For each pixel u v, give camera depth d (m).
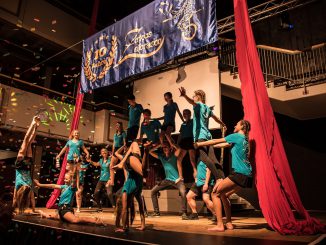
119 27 6.43
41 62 10.75
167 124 6.38
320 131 8.36
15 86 8.65
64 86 11.52
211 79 7.41
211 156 4.50
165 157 6.07
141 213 3.65
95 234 3.20
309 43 8.75
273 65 8.23
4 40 9.61
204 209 6.60
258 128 3.76
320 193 7.97
